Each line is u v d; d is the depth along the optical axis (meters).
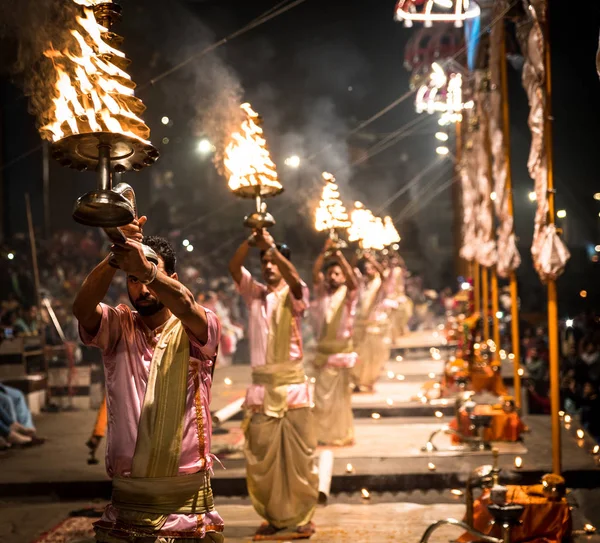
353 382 11.13
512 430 7.81
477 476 5.13
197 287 17.44
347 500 6.63
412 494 6.74
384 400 10.34
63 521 6.07
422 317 22.70
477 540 5.11
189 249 21.89
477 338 12.05
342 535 5.51
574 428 8.59
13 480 6.90
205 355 3.07
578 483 6.68
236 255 5.80
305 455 5.60
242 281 5.79
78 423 9.80
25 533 5.81
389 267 17.81
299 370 5.73
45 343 11.41
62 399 11.17
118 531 2.94
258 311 5.77
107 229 2.43
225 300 16.14
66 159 2.48
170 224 24.78
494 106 8.94
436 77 11.60
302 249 26.14
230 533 5.66
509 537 4.35
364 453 7.52
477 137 11.64
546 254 6.03
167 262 3.16
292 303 5.73
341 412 7.96
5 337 10.68
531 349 12.88
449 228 33.09
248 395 5.67
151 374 3.00
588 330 12.28
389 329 15.35
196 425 3.04
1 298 13.71
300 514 5.56
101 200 2.22
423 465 7.03
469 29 10.88
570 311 20.69
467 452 7.37
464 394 7.95
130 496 2.96
